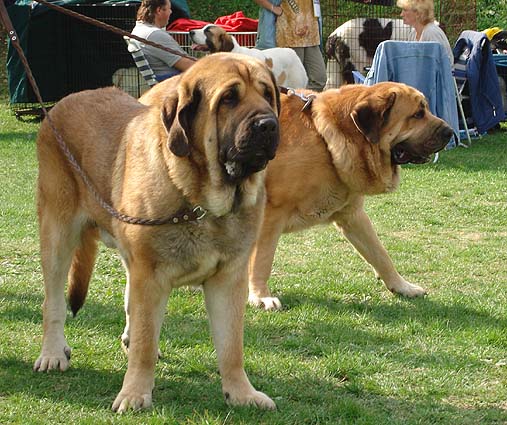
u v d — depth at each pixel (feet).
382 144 21.70
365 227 23.09
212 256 14.85
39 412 15.02
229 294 15.38
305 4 50.65
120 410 14.88
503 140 49.42
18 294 22.38
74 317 20.02
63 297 17.48
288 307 21.99
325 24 60.34
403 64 43.06
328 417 15.10
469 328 20.20
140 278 14.84
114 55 53.11
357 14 60.08
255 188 14.88
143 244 14.64
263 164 14.17
